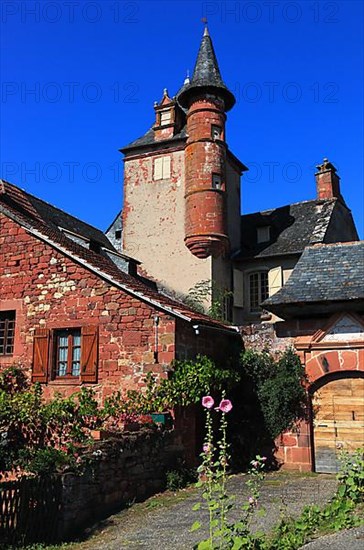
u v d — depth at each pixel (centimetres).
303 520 716
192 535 761
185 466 1154
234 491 1009
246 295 2434
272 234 2561
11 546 751
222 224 2258
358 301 1195
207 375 1216
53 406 1145
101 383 1268
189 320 1214
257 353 1348
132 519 866
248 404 1318
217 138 2320
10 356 1406
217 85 2323
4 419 1120
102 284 1319
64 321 1345
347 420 1233
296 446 1252
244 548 604
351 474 811
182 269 2294
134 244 2436
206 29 2483
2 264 1454
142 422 1115
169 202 2411
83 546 756
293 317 1330
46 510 795
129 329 1264
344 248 1373
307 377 1269
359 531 645
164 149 2478
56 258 1388
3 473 1020
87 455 889
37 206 2078
